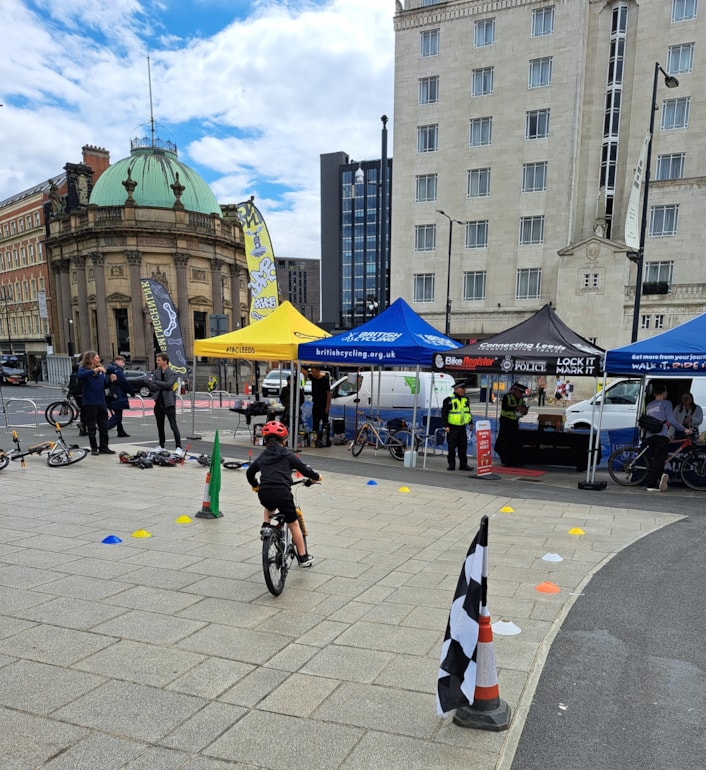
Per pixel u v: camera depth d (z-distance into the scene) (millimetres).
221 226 51656
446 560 5594
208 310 50156
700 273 32344
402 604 4484
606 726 2971
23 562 5227
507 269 36531
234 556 5520
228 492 8312
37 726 2840
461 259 37781
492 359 9945
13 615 4121
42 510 7059
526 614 4367
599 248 32719
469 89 36625
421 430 13289
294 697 3156
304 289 165250
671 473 9695
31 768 2527
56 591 4574
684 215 32531
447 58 36969
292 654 3645
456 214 37688
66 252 50500
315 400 13617
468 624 2922
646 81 33438
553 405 30188
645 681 3432
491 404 27641
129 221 46000
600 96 34531
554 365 9531
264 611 4289
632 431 12055
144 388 32469
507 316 36719
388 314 12133
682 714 3094
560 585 4996
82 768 2541
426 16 37219
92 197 51750
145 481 8906
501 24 35344
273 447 4832
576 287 33469
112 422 13641
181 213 47594
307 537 6293
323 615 4250
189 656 3586
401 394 14578
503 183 36250
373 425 12625
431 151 38062
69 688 3189
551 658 3688
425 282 38969
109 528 6355
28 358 63562
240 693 3182
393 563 5477
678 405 10664
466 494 8820
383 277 20688
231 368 45656
